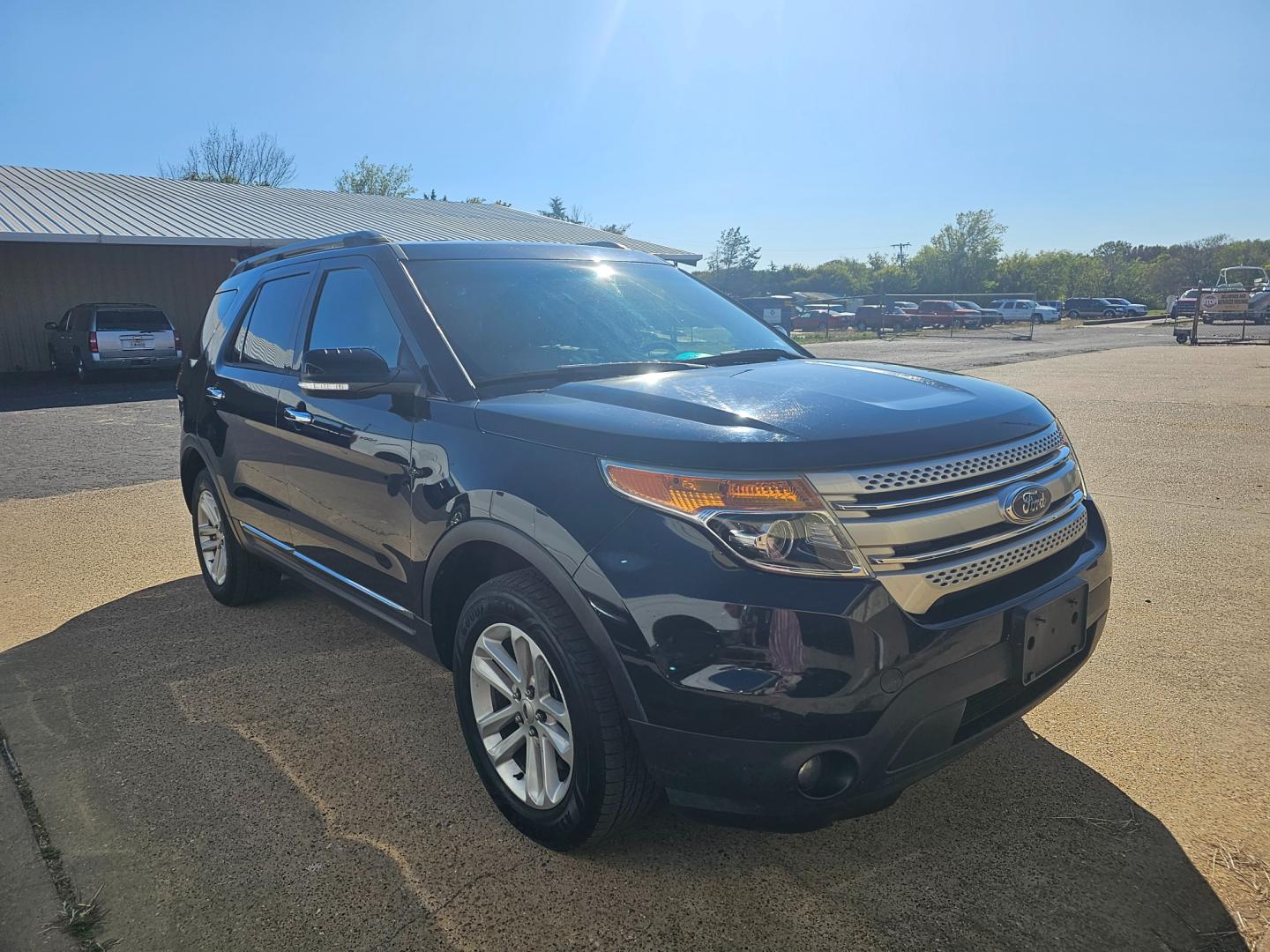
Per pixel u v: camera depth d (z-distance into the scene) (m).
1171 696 3.54
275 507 3.94
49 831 2.77
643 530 2.25
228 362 4.43
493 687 2.81
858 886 2.47
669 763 2.26
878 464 2.21
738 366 3.21
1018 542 2.43
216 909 2.42
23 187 23.53
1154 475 7.79
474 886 2.50
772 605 2.11
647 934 2.30
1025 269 92.38
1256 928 2.27
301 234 21.81
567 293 3.51
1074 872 2.50
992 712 2.44
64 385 18.28
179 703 3.64
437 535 2.82
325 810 2.88
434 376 2.97
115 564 5.61
